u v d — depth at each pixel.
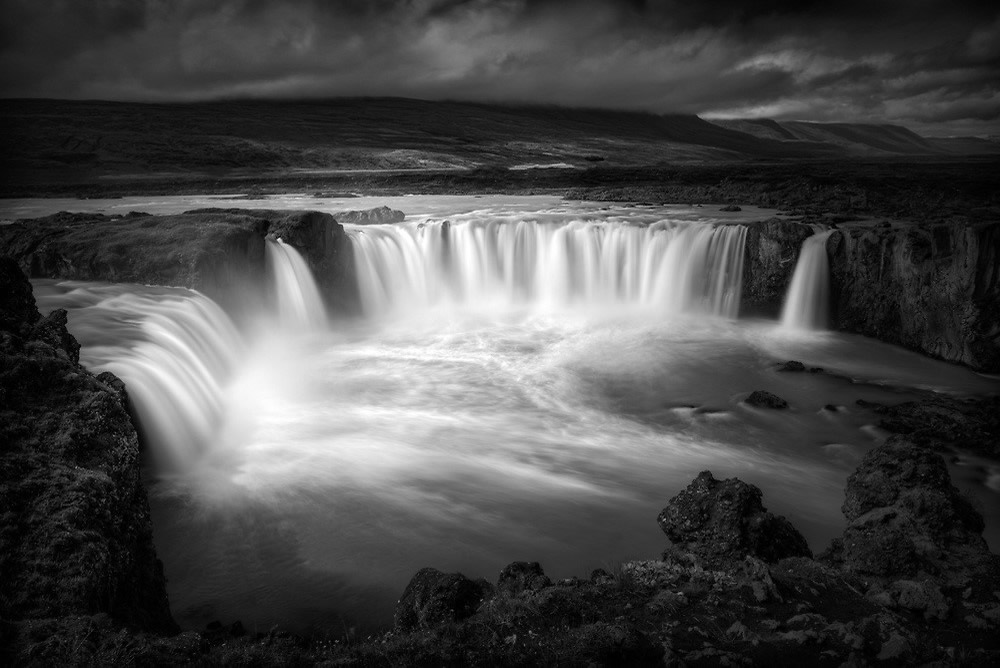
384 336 26.95
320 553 11.66
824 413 19.84
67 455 8.52
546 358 24.52
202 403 16.52
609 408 20.16
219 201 51.78
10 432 8.52
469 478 14.92
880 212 38.19
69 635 6.03
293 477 14.52
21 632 6.05
